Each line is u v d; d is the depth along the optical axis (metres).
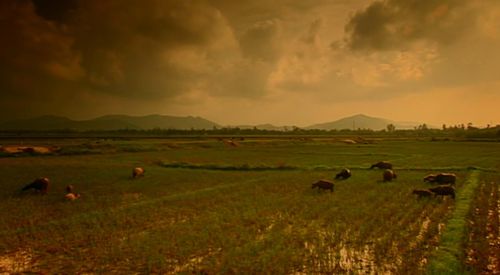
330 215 18.47
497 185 27.14
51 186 28.80
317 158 53.72
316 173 36.47
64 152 59.62
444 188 22.72
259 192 25.67
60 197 24.44
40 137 128.62
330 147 78.88
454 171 36.59
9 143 84.94
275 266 11.73
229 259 12.39
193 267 11.80
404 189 25.95
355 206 20.48
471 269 11.20
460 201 21.05
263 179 32.16
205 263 12.13
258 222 17.38
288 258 12.40
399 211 19.00
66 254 13.26
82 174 35.56
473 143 93.75
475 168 37.75
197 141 98.81
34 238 15.21
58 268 11.97
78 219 18.27
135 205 21.47
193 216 18.83
